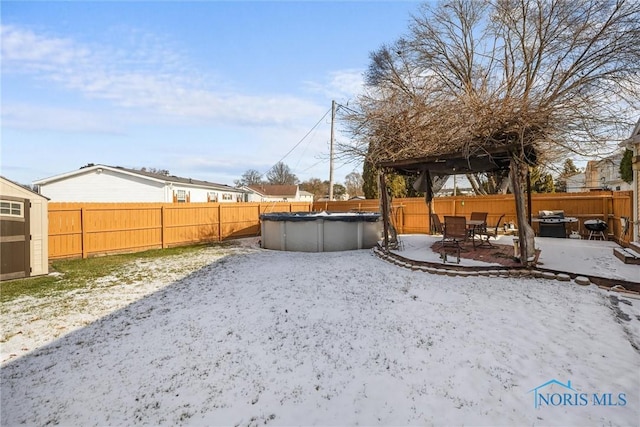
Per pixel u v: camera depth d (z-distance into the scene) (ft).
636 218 23.47
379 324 13.14
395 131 24.30
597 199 32.07
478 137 18.60
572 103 17.51
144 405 8.85
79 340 12.59
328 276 20.22
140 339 12.60
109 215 33.09
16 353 11.61
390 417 8.07
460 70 43.39
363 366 10.34
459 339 11.54
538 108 16.62
